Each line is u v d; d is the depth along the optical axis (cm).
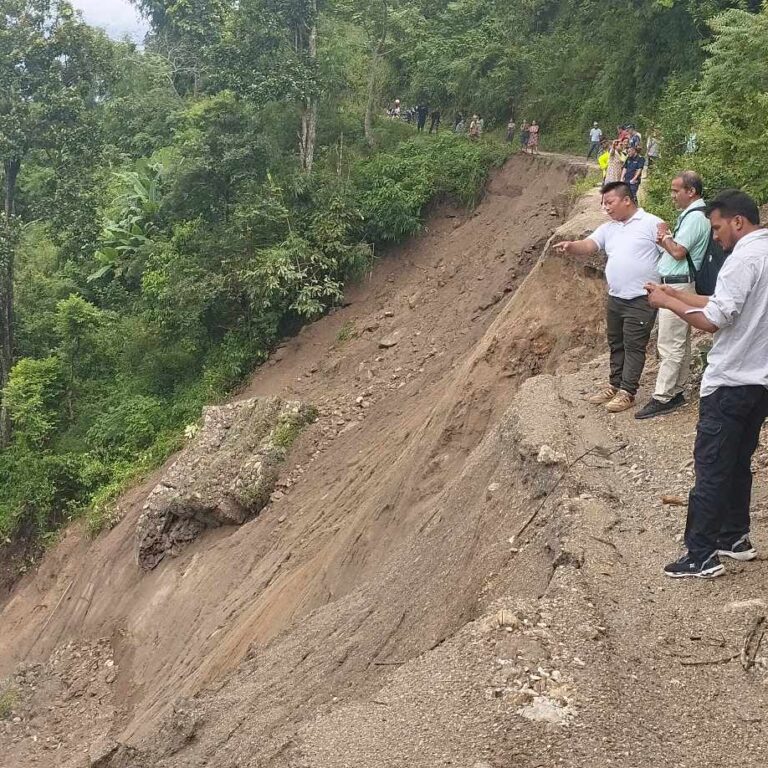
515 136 2662
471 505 714
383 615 656
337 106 2392
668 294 451
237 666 853
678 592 465
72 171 2131
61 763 1185
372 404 1581
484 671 399
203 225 2108
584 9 2731
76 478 1934
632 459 645
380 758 354
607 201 729
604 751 344
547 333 1087
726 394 441
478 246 1867
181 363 2081
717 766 339
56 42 2050
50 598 1692
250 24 2106
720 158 1143
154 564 1500
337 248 1920
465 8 3034
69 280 2650
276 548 1294
